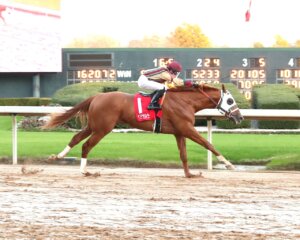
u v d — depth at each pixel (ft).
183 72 98.94
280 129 81.87
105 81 100.63
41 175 40.70
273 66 98.02
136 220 26.66
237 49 98.22
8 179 38.50
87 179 38.91
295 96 85.40
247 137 66.59
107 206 29.73
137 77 102.37
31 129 77.71
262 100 84.17
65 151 41.63
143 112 40.57
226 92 41.42
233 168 40.63
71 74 106.52
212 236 23.93
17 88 112.06
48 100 96.37
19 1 107.76
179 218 27.12
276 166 47.01
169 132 40.68
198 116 46.65
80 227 25.27
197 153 50.44
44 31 108.06
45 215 27.58
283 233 24.53
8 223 25.91
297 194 33.60
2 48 109.29
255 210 29.01
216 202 31.01
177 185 36.65
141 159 48.08
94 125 40.86
